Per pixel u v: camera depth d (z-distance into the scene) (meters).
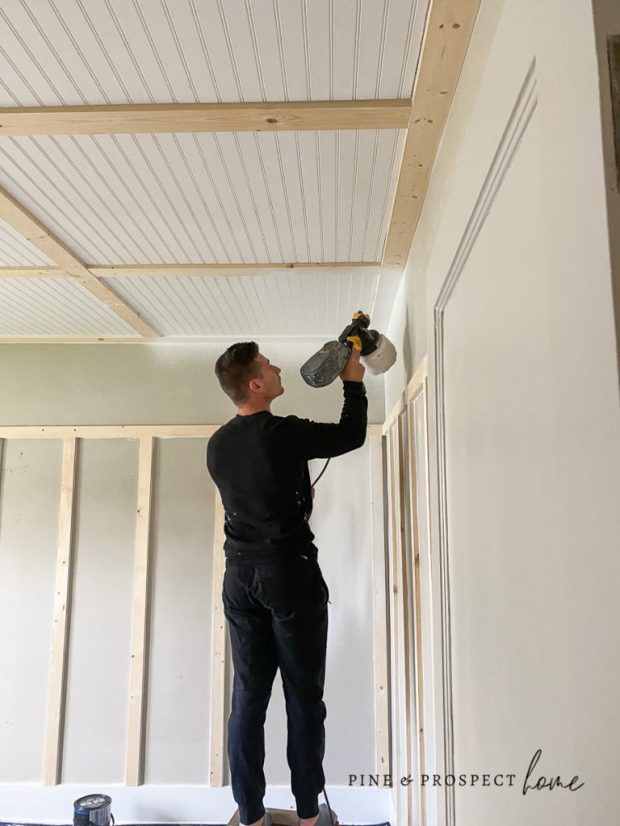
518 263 0.64
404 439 2.60
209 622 3.44
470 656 0.88
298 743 2.03
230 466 2.08
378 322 3.29
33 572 3.49
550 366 0.51
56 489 3.57
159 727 3.36
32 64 1.37
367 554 3.48
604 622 0.39
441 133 1.58
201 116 1.53
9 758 3.34
